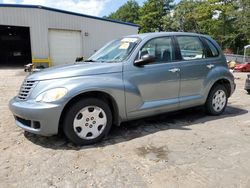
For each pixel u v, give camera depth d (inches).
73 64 183.0
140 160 143.3
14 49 1236.5
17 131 187.9
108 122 169.6
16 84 437.7
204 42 223.1
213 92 225.5
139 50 182.4
